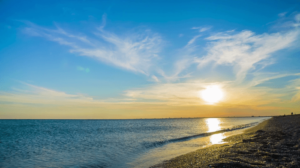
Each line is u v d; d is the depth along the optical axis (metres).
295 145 16.81
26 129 72.44
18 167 16.41
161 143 28.69
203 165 12.35
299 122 48.78
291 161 11.73
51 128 79.06
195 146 25.09
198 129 63.50
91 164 16.64
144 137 38.03
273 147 16.44
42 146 28.33
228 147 18.83
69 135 46.19
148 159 17.64
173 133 47.44
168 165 14.64
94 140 34.19
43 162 18.00
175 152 20.91
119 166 15.58
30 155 21.44
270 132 28.42
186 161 15.15
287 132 26.92
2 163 17.80
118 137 38.59
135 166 15.24
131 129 67.38
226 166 11.41
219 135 39.25
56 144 30.34
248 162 12.00
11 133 54.09
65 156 20.45
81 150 23.98
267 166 10.95
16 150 25.03
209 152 17.67
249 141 21.73
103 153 21.48
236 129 56.03
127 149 23.78
